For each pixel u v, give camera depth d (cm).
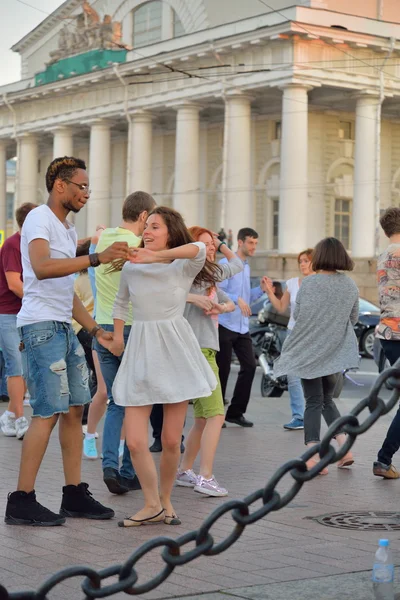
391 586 480
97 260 704
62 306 742
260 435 1276
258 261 4403
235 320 1338
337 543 673
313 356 977
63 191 740
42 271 705
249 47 4338
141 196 919
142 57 4834
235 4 5000
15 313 1188
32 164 5875
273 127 4903
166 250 720
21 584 566
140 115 4966
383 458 945
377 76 4375
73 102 5391
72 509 761
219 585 563
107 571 400
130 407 734
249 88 4375
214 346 896
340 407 1639
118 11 5656
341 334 984
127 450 888
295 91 4231
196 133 4734
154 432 1112
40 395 731
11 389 1196
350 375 2308
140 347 732
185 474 907
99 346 884
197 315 899
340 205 4853
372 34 4266
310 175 4747
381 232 4428
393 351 973
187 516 770
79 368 758
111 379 878
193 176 4719
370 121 4388
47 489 866
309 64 4238
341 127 4859
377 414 427
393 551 650
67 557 631
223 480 934
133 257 711
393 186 4984
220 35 4472
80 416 764
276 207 4875
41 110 5659
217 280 917
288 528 723
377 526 732
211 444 862
